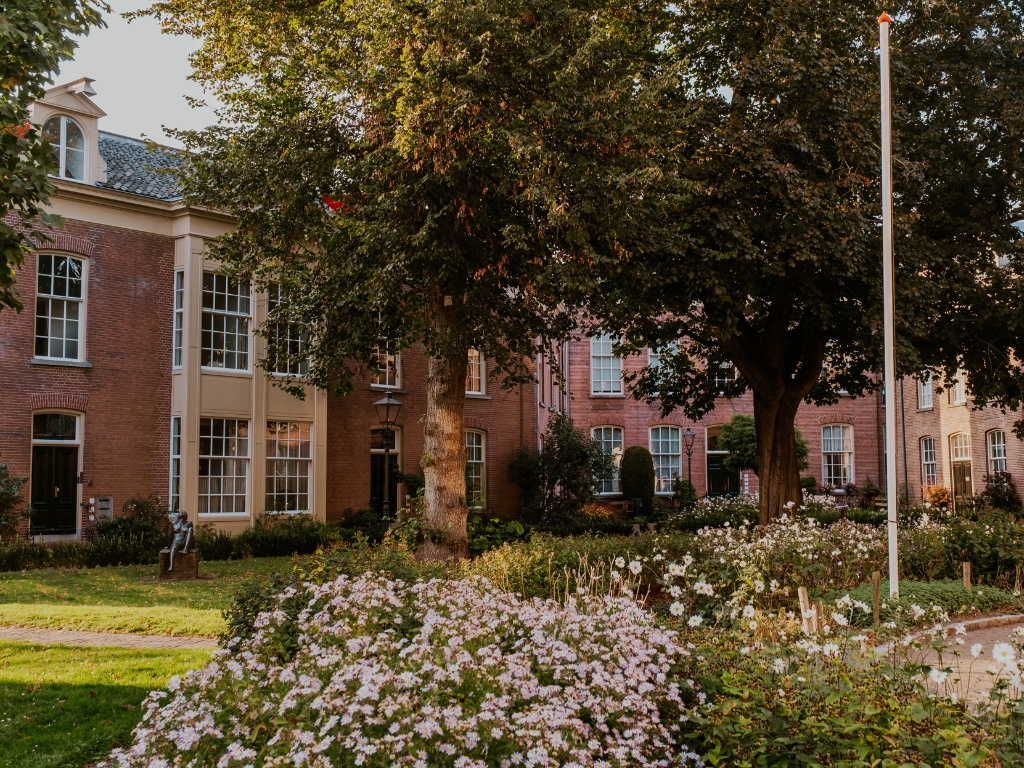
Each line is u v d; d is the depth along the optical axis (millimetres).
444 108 11320
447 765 3666
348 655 4582
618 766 3889
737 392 22312
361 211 13180
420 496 14172
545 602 6344
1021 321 16531
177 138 15133
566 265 12414
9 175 8023
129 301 19328
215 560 18047
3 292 8336
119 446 18984
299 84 14289
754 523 21656
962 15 16484
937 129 16719
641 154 12875
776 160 14742
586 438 27812
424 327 13438
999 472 27875
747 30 15789
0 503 16531
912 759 3732
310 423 21906
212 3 14258
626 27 15812
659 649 5086
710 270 14961
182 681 4500
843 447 35312
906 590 10164
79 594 12586
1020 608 10547
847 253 14359
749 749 4160
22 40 8234
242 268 17172
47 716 6484
